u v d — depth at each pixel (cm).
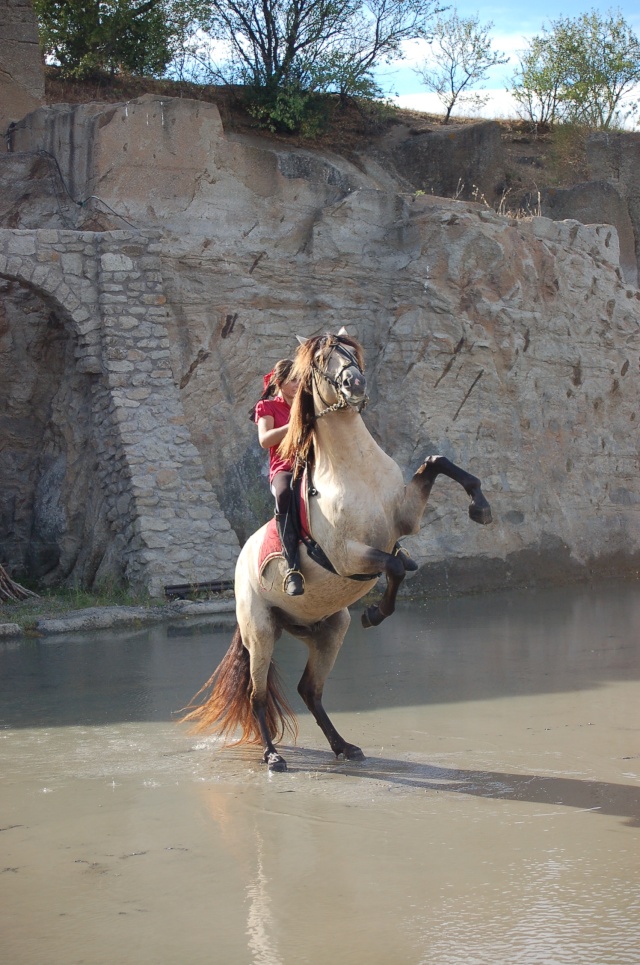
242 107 2325
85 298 1581
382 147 2392
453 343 1778
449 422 1772
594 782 650
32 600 1480
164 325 1612
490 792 634
